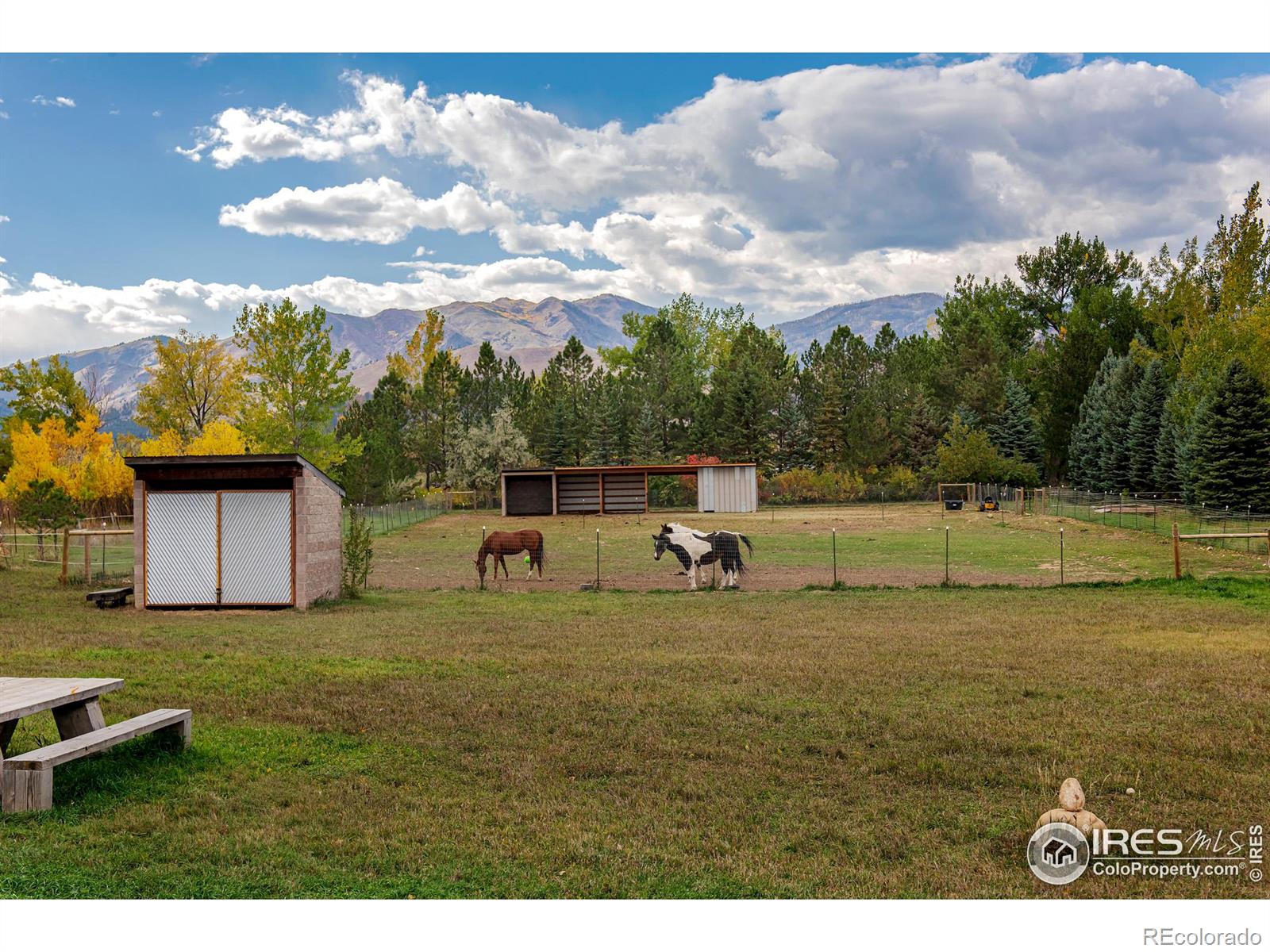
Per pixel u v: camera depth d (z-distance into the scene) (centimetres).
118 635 1400
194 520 1831
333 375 4844
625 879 527
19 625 1501
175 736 742
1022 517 4428
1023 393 6594
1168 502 4441
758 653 1228
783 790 673
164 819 601
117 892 503
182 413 5834
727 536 2303
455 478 6638
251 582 1823
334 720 848
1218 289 5503
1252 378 4022
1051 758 739
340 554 2028
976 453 5862
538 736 804
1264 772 705
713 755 754
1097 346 6694
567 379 8106
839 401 6988
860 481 6128
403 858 549
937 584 2198
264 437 4697
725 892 512
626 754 754
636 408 7200
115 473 4209
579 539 3762
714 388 7356
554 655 1202
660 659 1171
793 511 5194
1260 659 1159
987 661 1156
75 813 602
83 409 5875
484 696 955
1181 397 4831
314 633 1427
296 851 557
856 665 1129
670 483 5766
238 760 727
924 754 752
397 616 1673
